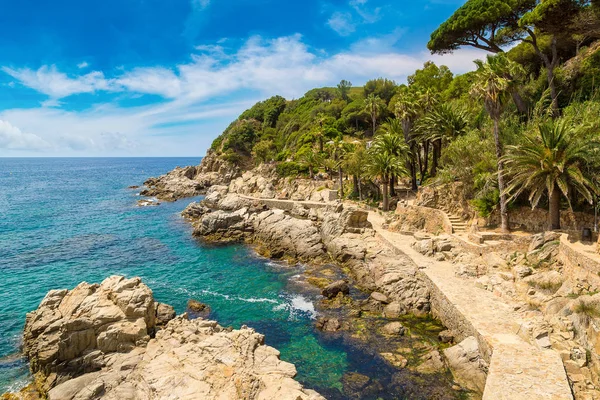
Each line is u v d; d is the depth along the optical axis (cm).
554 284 2650
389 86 13350
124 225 7594
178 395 2006
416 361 2511
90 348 2527
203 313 3469
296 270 4681
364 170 7088
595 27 4128
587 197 2988
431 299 3266
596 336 1964
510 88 3825
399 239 4709
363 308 3391
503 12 4894
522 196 3916
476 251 3600
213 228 6456
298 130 13938
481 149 4500
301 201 8288
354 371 2445
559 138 3144
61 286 4269
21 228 7319
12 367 2577
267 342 2881
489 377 1855
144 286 2934
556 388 1756
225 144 14775
